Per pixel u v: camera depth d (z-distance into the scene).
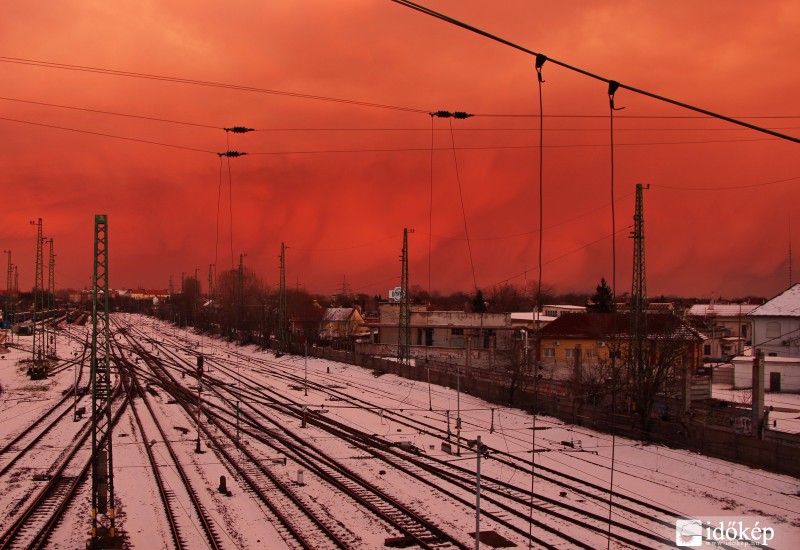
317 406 45.16
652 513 22.45
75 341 106.62
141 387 53.25
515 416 41.03
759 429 29.27
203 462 29.05
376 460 29.78
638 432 34.03
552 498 23.83
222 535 19.66
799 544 19.73
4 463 28.50
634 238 38.03
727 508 23.22
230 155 26.17
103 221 20.62
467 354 55.62
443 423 39.06
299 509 22.34
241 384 57.06
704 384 43.41
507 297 133.62
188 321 151.12
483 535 19.92
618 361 45.47
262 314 99.81
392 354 74.81
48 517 21.28
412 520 21.28
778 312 57.22
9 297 113.31
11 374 62.94
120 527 20.48
